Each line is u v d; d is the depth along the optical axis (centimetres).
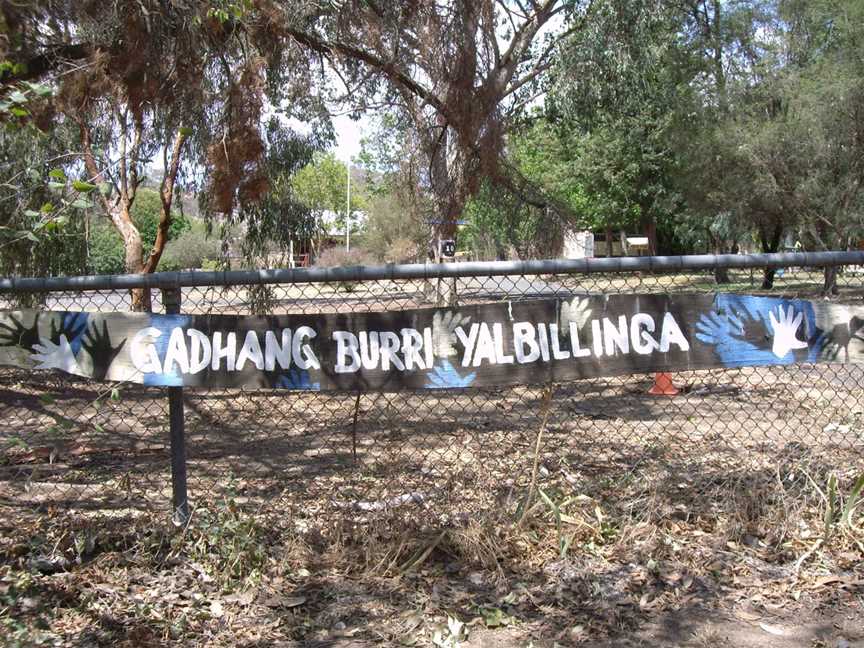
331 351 390
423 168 1428
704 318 406
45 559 391
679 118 2300
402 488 496
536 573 390
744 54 2217
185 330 386
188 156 1209
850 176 2031
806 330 413
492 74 1230
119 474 579
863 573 391
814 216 2164
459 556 406
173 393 405
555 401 858
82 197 337
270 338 388
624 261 385
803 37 2156
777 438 648
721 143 2184
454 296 511
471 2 1153
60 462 624
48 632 331
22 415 759
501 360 395
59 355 386
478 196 1424
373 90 1272
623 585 378
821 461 533
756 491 450
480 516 427
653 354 403
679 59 2180
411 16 1122
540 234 1398
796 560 403
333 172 5291
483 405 836
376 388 391
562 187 3569
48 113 802
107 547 408
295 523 432
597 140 3319
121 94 934
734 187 2255
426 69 1178
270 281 373
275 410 816
